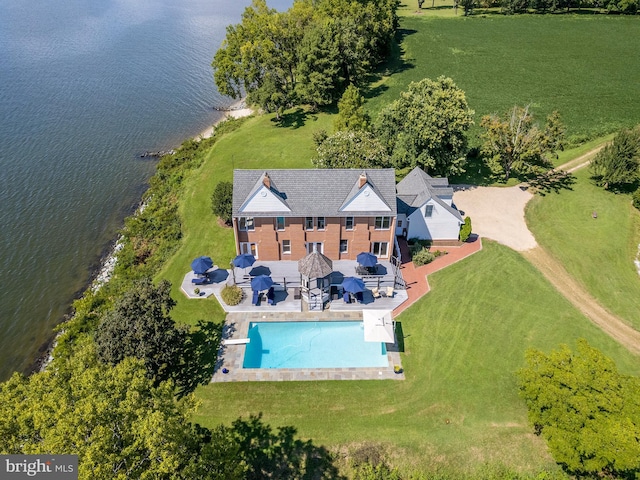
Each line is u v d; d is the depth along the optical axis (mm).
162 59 126625
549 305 42938
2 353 42781
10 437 21984
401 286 45344
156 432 21000
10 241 56750
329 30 83000
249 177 46438
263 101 81375
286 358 37844
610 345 38781
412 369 36750
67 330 43000
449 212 49688
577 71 102500
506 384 35344
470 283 45625
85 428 21078
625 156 57656
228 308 42656
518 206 58406
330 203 45625
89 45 140000
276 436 31750
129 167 74812
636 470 28188
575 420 27625
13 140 81250
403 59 114250
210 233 54062
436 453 31062
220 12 184250
